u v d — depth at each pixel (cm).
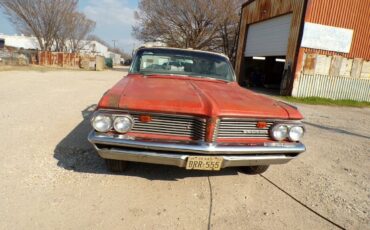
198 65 418
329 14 1318
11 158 342
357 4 1338
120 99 254
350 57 1405
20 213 234
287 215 268
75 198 263
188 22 3169
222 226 242
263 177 352
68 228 221
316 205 292
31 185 280
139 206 260
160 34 3322
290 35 1414
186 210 261
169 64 410
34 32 3750
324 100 1378
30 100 752
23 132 448
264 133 276
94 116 249
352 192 331
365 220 270
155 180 311
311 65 1366
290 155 287
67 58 3319
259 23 1842
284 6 1473
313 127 720
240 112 260
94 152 376
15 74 1639
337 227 255
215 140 255
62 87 1137
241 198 293
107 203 260
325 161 441
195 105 255
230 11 3067
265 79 2178
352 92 1469
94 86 1273
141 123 255
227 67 432
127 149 254
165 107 249
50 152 368
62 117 568
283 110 284
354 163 443
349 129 735
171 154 252
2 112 582
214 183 320
